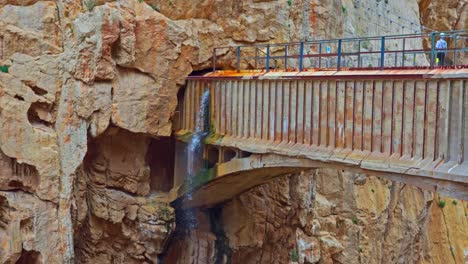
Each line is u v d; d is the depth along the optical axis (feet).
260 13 65.51
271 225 70.49
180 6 60.64
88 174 57.62
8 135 49.14
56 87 51.75
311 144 47.55
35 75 50.85
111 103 54.13
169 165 63.41
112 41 52.90
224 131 55.62
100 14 52.13
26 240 49.52
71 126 52.13
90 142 56.49
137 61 55.42
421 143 39.93
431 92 39.32
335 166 45.57
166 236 59.93
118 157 58.80
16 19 51.08
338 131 45.52
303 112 48.21
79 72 52.01
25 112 49.88
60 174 51.55
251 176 57.16
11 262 48.85
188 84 59.26
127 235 59.67
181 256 65.00
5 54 50.24
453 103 38.09
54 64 51.72
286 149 48.88
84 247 59.52
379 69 43.55
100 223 59.00
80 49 51.96
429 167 38.86
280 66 66.59
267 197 69.82
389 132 41.93
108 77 53.21
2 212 50.72
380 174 42.34
